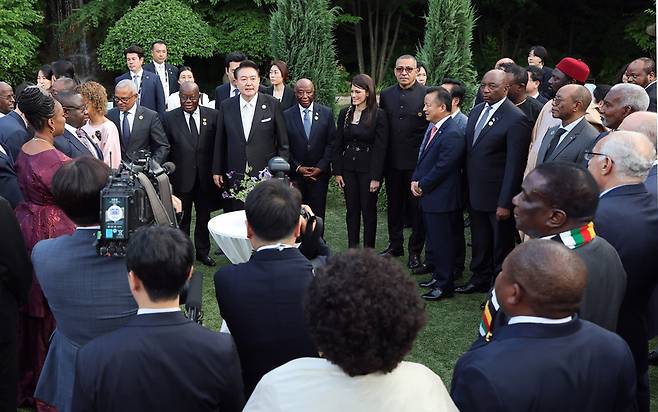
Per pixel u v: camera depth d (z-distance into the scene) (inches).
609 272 93.4
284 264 89.3
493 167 198.8
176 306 76.8
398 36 828.6
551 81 238.4
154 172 114.0
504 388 67.4
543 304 71.3
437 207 205.6
